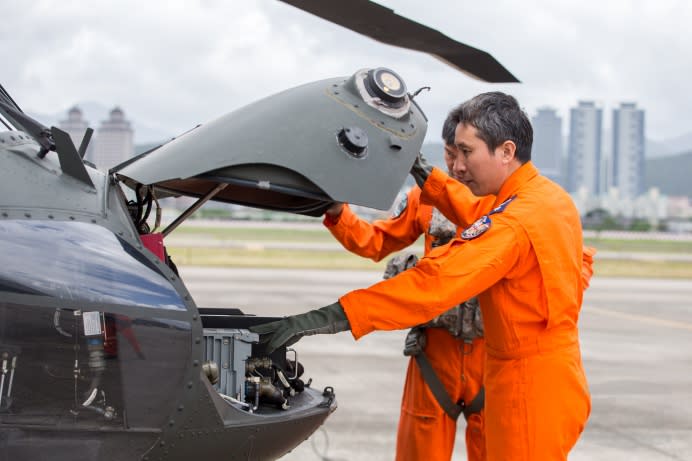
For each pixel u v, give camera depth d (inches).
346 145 91.2
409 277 91.0
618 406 257.6
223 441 89.0
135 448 83.0
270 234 2620.6
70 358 79.9
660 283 946.1
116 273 82.8
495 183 99.4
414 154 96.0
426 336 125.6
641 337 442.3
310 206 122.3
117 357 81.4
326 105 94.3
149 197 105.8
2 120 87.4
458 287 89.2
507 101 99.0
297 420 96.3
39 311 79.1
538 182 98.6
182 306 84.4
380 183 91.7
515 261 92.1
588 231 3909.9
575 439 97.0
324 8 93.4
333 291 652.1
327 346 364.5
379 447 193.6
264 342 92.6
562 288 93.6
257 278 785.6
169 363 83.5
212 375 90.0
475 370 122.3
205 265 995.3
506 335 95.7
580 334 448.5
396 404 245.3
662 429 225.5
